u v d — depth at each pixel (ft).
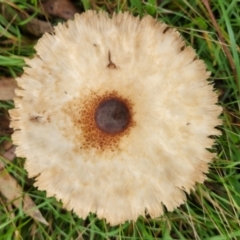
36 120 0.64
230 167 0.74
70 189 0.64
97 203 0.65
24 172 0.75
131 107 0.65
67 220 0.76
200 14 0.75
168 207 0.65
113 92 0.65
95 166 0.65
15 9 0.75
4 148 0.76
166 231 0.76
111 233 0.75
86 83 0.64
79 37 0.61
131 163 0.65
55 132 0.64
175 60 0.62
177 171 0.64
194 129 0.63
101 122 0.64
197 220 0.75
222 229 0.74
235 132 0.76
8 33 0.74
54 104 0.64
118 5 0.73
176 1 0.75
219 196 0.76
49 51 0.62
